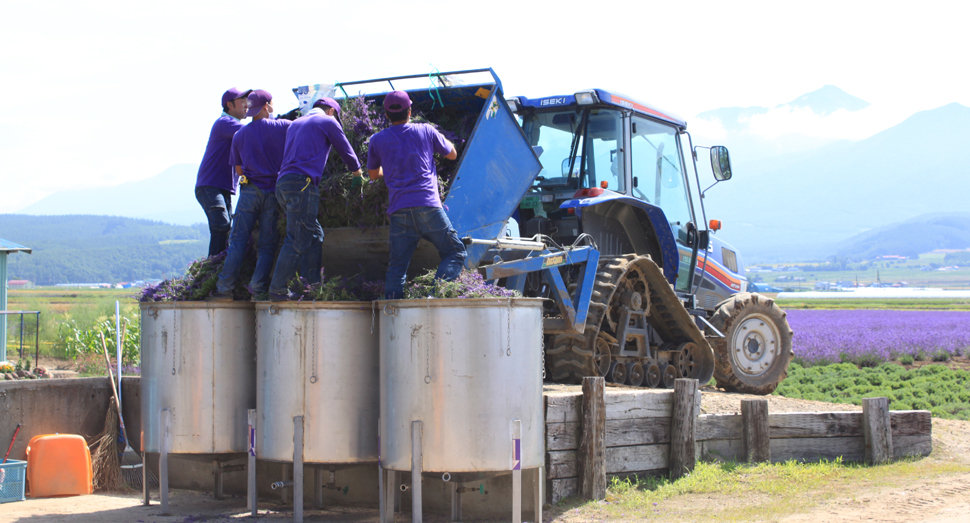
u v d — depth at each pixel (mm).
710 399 12039
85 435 10516
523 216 12875
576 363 11211
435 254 9008
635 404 9102
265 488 9266
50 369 20734
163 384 8359
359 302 7805
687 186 14430
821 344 27094
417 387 7160
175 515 8164
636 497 8422
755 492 8594
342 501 8781
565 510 7980
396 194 7902
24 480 9039
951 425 12438
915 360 27359
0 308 21172
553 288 10594
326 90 10109
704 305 15461
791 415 10117
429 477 8039
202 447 8266
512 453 7117
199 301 8391
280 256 7973
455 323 7098
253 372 8523
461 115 10281
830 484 8961
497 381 7086
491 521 7984
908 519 7375
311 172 8008
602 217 12734
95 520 7863
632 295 12031
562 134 12711
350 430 7715
